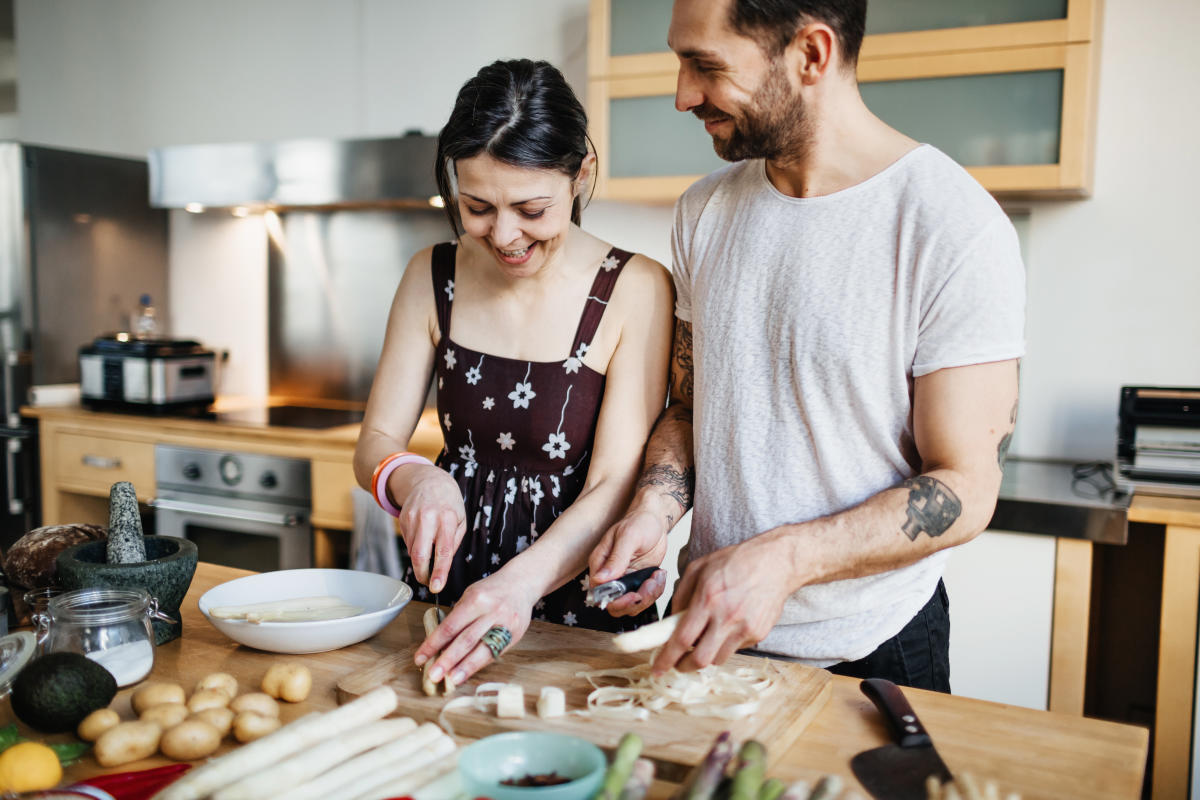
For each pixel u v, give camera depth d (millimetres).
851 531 1002
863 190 1130
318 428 2822
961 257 1039
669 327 1396
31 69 3967
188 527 2973
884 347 1105
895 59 2264
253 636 1105
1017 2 2164
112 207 3479
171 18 3639
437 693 996
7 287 3236
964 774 793
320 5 3363
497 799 742
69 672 905
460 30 3150
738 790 701
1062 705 2043
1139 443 2119
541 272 1348
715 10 1038
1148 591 2475
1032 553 2043
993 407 1045
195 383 3256
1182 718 1961
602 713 947
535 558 1170
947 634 1271
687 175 2525
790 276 1161
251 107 3529
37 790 774
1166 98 2348
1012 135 2199
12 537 3312
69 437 3186
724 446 1225
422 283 1443
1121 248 2430
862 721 984
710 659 938
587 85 2848
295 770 795
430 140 2727
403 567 2627
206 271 3658
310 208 3428
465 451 1438
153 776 819
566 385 1365
